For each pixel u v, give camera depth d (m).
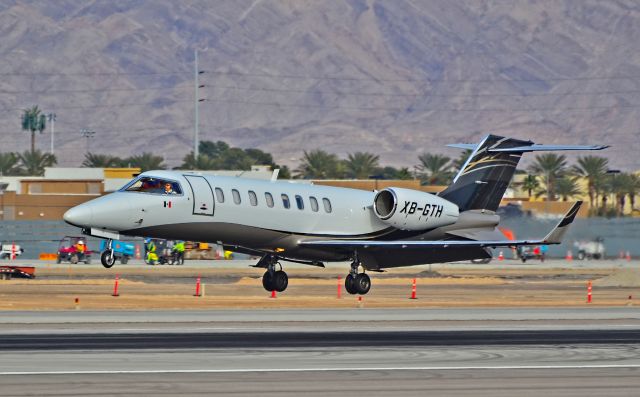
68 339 113.62
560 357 103.00
